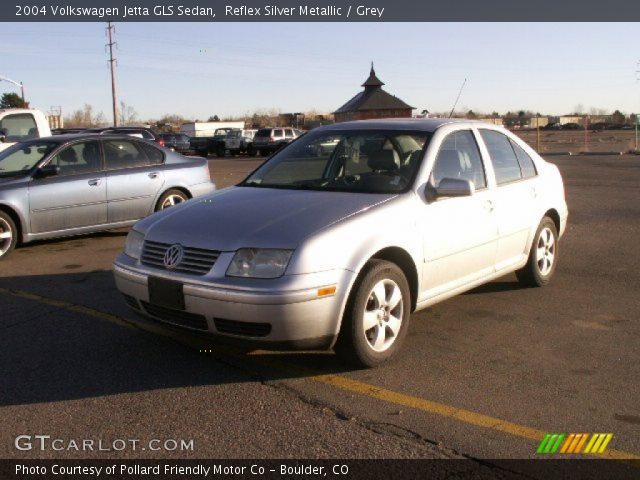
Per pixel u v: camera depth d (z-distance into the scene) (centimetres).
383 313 468
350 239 442
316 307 420
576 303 629
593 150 3556
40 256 855
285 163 583
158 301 452
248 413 399
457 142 569
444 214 516
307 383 443
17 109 1353
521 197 619
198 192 1023
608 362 482
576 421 390
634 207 1285
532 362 482
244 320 417
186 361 480
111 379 448
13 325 563
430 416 396
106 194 916
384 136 559
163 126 7319
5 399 418
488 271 581
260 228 443
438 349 507
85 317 583
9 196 831
